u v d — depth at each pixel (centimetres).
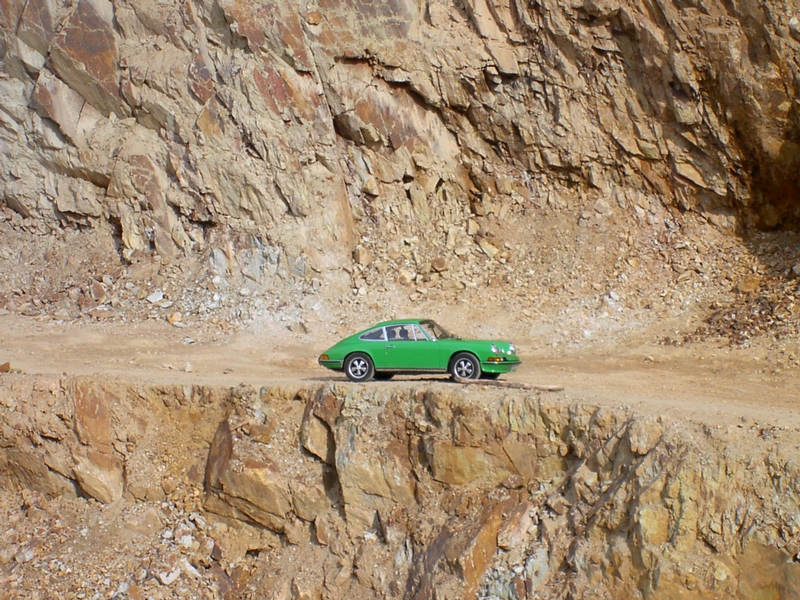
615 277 2323
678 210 2442
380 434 1428
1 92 2648
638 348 2038
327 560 1421
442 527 1346
